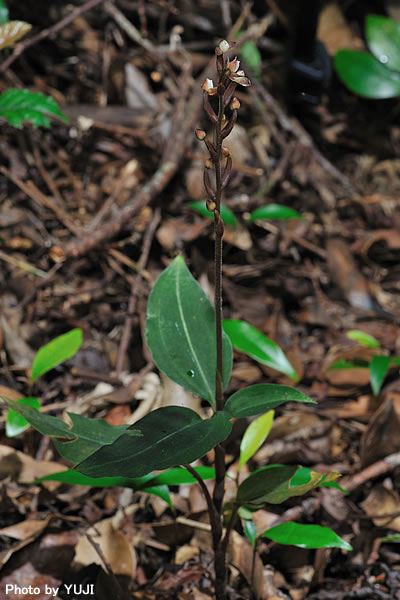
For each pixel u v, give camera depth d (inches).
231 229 115.0
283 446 86.4
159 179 113.9
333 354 98.7
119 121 126.4
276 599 71.6
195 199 119.9
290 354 95.8
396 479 85.1
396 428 82.4
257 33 136.3
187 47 144.4
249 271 113.7
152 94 132.5
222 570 64.3
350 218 129.9
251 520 69.7
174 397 89.4
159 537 77.5
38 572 71.2
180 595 71.2
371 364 90.0
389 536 77.9
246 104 141.4
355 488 81.6
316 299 113.0
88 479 64.2
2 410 87.0
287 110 146.7
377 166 145.4
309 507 78.6
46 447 84.2
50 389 94.3
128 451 47.9
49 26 140.3
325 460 87.0
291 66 142.8
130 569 72.1
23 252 112.3
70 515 79.4
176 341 59.6
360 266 122.0
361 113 153.9
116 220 108.7
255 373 97.2
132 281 109.3
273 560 75.8
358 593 72.9
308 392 96.1
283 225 122.4
